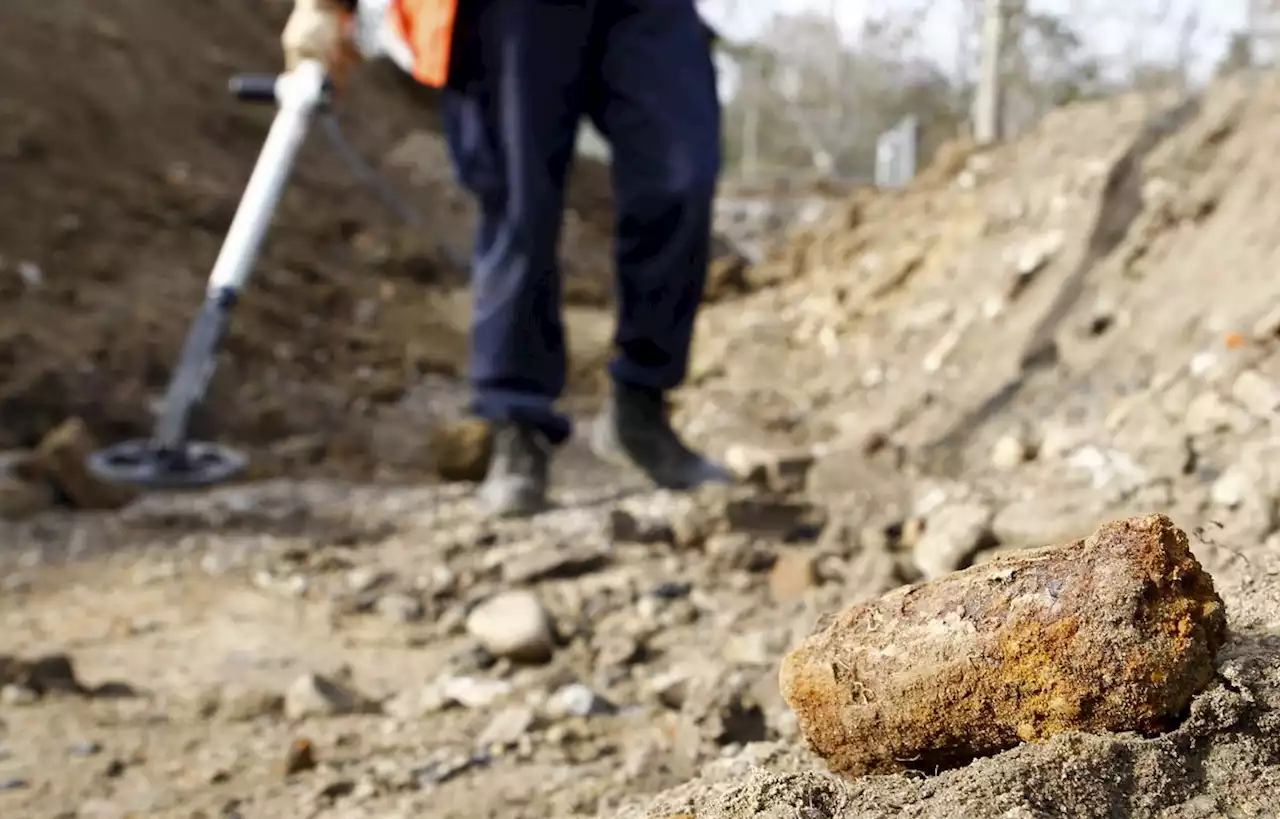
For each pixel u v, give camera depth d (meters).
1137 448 2.88
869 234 6.65
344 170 9.41
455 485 4.08
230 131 8.83
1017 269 4.24
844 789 1.19
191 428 4.48
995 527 2.62
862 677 1.22
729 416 4.62
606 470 4.14
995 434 3.47
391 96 12.02
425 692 2.40
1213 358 3.08
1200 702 1.10
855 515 3.13
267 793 1.99
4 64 7.33
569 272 9.21
